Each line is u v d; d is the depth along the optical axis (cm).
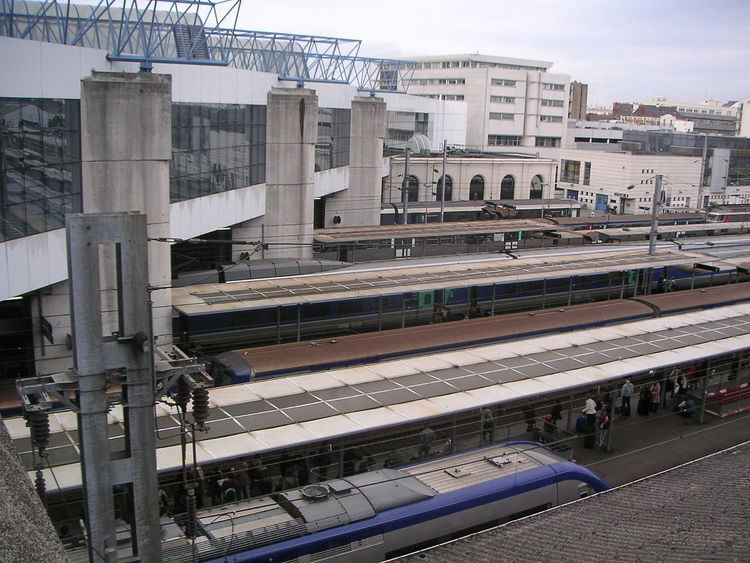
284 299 2836
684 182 8512
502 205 6231
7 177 2181
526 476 1694
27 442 1506
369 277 3309
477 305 3544
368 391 1881
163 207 2670
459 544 1247
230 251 4059
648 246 4700
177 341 2788
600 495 1420
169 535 1344
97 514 1066
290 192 3953
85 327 1016
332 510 1457
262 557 1339
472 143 9300
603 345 2381
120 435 1507
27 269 2292
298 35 4525
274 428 1627
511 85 9275
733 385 2702
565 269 3725
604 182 8594
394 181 6444
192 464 1441
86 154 2489
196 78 3159
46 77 2297
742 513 1267
